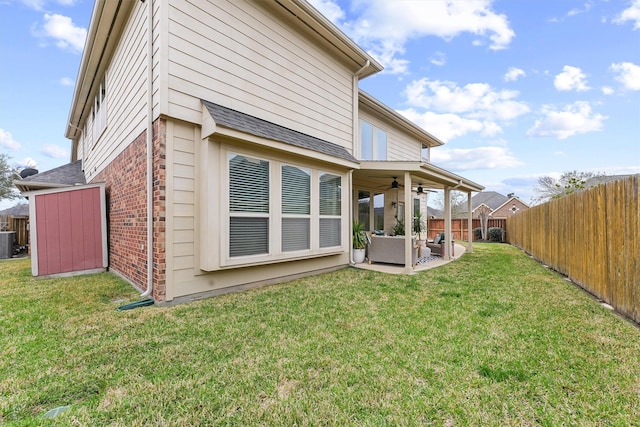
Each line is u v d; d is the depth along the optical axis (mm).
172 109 4395
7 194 22016
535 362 2703
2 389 2260
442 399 2195
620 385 2355
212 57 4926
